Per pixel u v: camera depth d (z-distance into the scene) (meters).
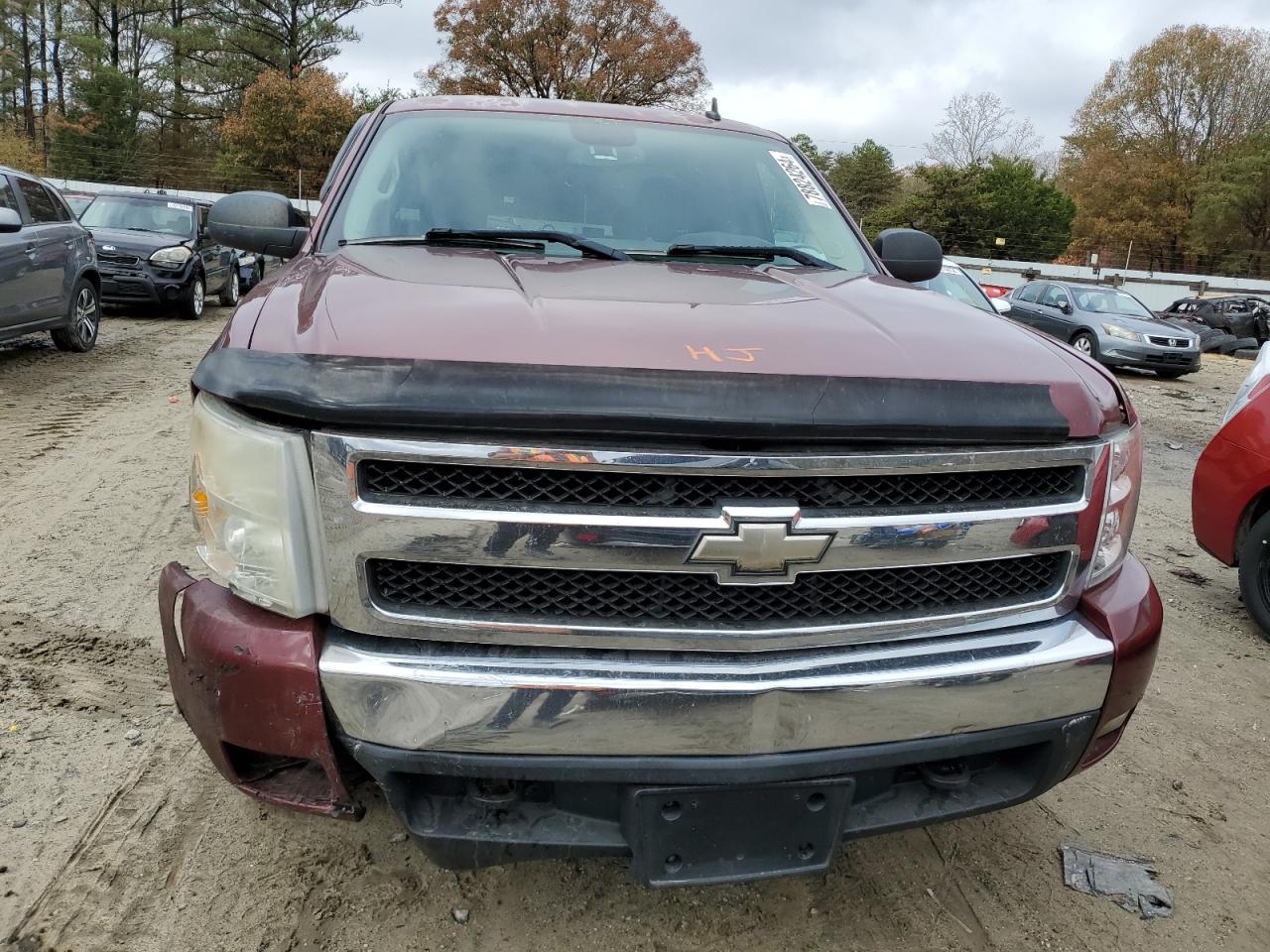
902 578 1.78
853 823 1.85
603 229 2.87
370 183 2.86
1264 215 50.62
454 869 1.79
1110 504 1.92
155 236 13.35
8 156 40.25
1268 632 4.14
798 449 1.64
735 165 3.24
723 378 1.62
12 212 7.40
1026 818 2.76
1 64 49.00
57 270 8.69
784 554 1.65
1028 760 1.97
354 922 2.18
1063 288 16.73
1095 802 2.86
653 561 1.62
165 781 2.63
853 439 1.65
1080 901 2.40
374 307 1.82
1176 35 52.75
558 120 3.24
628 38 50.88
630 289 2.15
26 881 2.23
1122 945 2.26
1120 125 54.91
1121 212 53.59
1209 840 2.70
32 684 3.07
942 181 49.50
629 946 2.16
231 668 1.69
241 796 2.59
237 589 1.72
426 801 1.76
